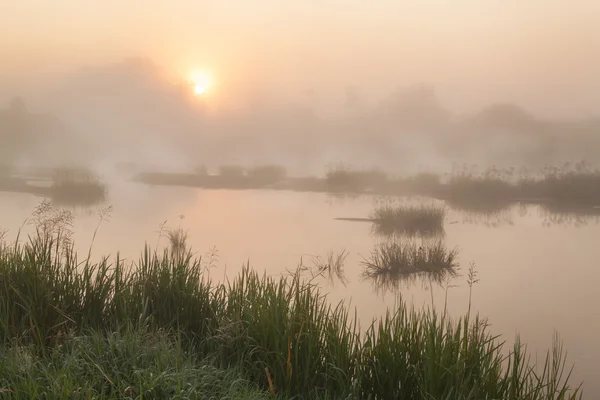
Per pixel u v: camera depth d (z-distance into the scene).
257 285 6.02
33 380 3.78
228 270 10.91
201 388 4.05
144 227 16.66
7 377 3.97
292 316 5.05
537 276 11.46
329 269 11.22
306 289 5.58
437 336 4.68
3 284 5.46
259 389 4.55
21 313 5.28
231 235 15.82
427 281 10.82
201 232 16.20
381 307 8.72
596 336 7.62
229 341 5.05
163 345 4.56
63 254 6.37
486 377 4.56
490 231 18.27
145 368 4.19
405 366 4.69
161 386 3.88
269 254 12.95
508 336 7.57
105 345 4.51
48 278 5.66
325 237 15.98
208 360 4.97
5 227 14.45
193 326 5.82
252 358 4.99
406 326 4.91
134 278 6.40
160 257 11.62
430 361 4.39
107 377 3.87
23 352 4.38
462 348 4.64
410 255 12.23
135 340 4.55
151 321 5.43
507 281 10.94
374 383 4.79
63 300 5.54
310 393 4.66
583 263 12.92
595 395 5.56
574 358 6.76
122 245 13.23
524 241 16.23
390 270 11.56
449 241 15.90
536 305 9.16
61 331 5.05
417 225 18.38
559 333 7.73
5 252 6.46
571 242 16.16
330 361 4.98
